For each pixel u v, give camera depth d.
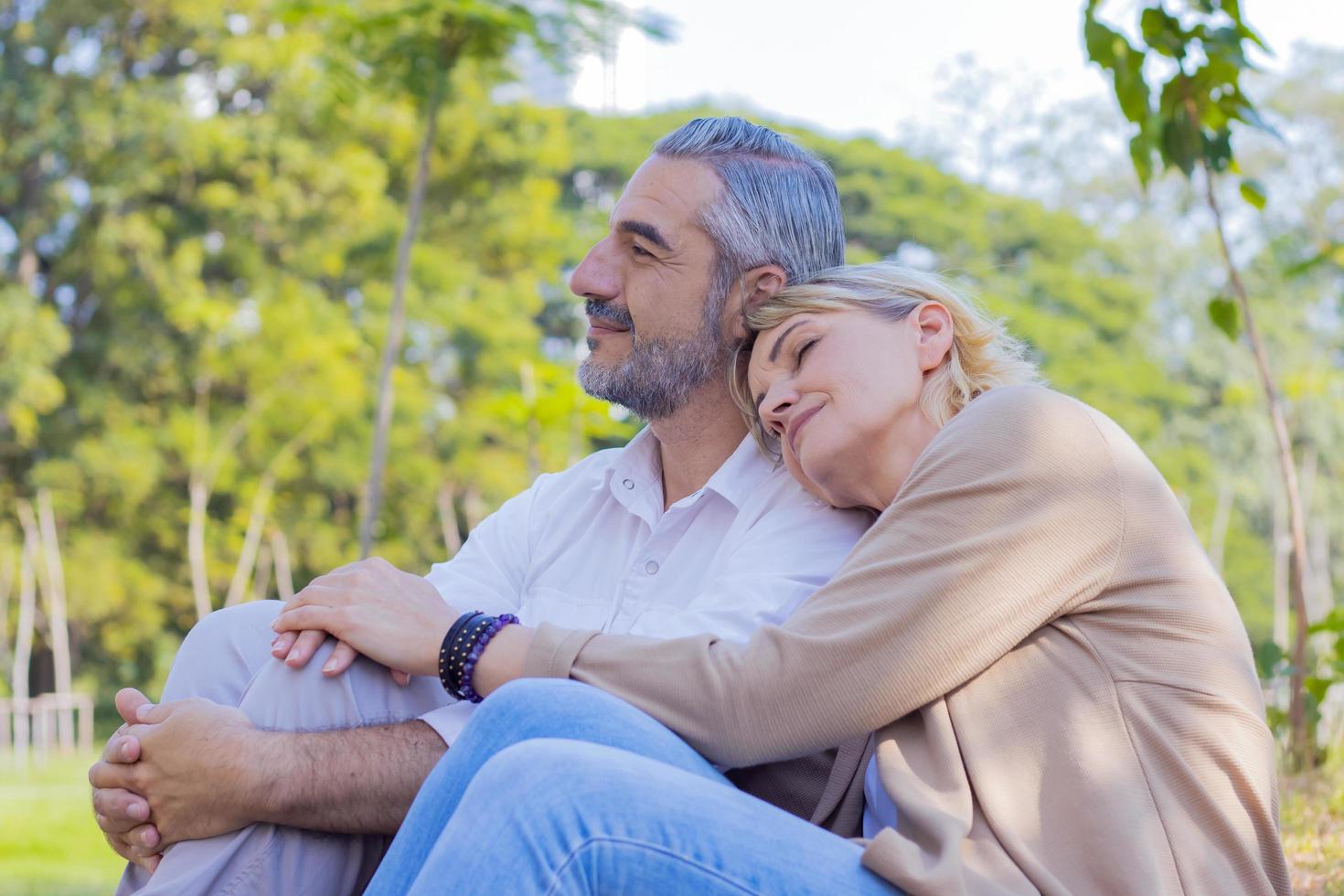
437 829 1.38
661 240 1.95
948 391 1.68
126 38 18.22
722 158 1.97
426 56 7.66
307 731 1.62
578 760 1.26
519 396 7.11
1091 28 3.26
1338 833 2.77
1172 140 3.32
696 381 1.97
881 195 24.17
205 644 1.83
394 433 18.44
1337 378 19.58
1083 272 25.23
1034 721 1.39
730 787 1.33
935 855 1.30
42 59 17.72
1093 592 1.42
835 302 1.70
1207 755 1.37
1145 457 1.52
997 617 1.40
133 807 1.59
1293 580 3.59
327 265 18.33
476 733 1.40
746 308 1.95
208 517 18.41
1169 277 26.34
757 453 1.92
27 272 17.88
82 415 17.48
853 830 1.55
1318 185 25.78
